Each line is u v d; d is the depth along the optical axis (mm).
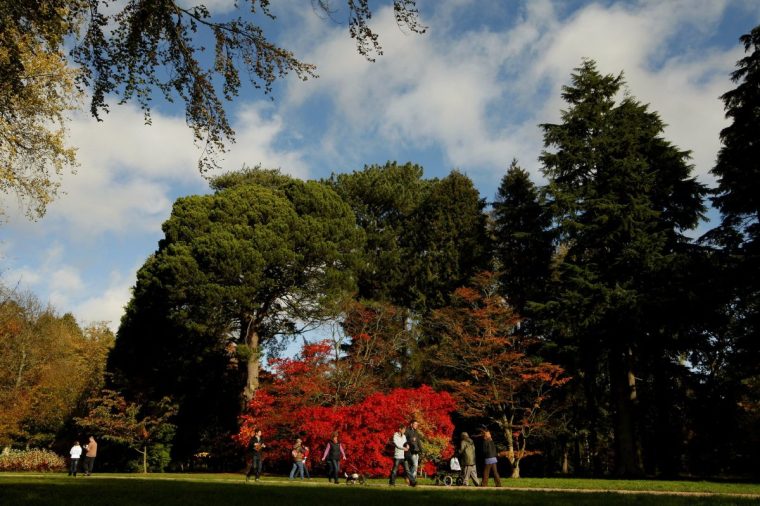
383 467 21391
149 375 31016
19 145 12711
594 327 25141
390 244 36875
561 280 28562
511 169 35625
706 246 24188
